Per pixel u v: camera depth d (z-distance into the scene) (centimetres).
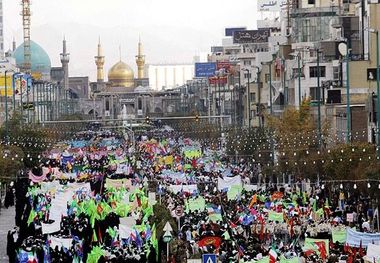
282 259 8619
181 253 9644
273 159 19588
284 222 11338
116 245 9881
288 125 19900
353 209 12925
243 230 11200
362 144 15325
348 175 14875
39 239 9969
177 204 12862
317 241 9300
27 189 14612
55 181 15750
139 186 15512
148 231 10100
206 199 13612
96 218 11131
